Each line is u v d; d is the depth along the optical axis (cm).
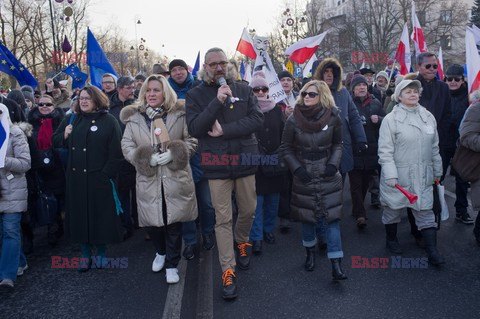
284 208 516
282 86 565
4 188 384
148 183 379
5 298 375
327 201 379
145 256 467
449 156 580
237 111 363
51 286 397
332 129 382
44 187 495
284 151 396
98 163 413
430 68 498
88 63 666
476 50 564
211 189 368
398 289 360
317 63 617
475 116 409
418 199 406
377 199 602
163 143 385
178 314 339
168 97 396
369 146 523
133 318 335
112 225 414
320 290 365
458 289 355
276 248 470
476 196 417
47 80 725
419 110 420
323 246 454
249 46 568
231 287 355
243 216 396
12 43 2584
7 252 388
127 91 538
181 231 416
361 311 328
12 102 482
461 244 452
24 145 396
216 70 359
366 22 4034
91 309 351
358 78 554
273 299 353
